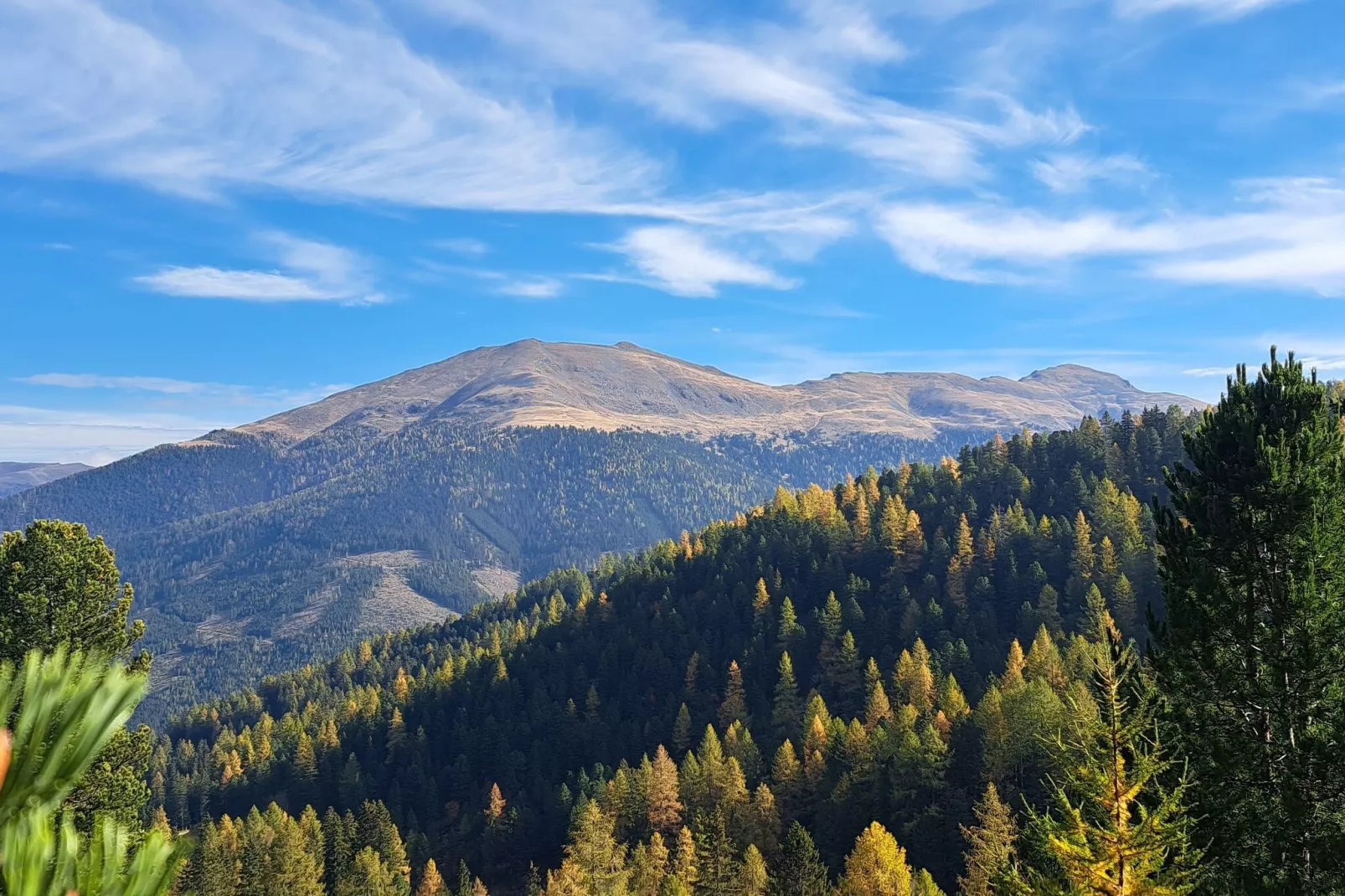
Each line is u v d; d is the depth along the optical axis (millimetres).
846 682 140000
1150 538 137000
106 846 3701
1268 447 21609
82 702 3502
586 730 158500
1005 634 144875
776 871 77562
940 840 85062
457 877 130375
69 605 28438
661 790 111688
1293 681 20906
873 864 72062
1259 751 21016
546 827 132375
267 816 119312
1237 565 22062
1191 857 19188
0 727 3406
